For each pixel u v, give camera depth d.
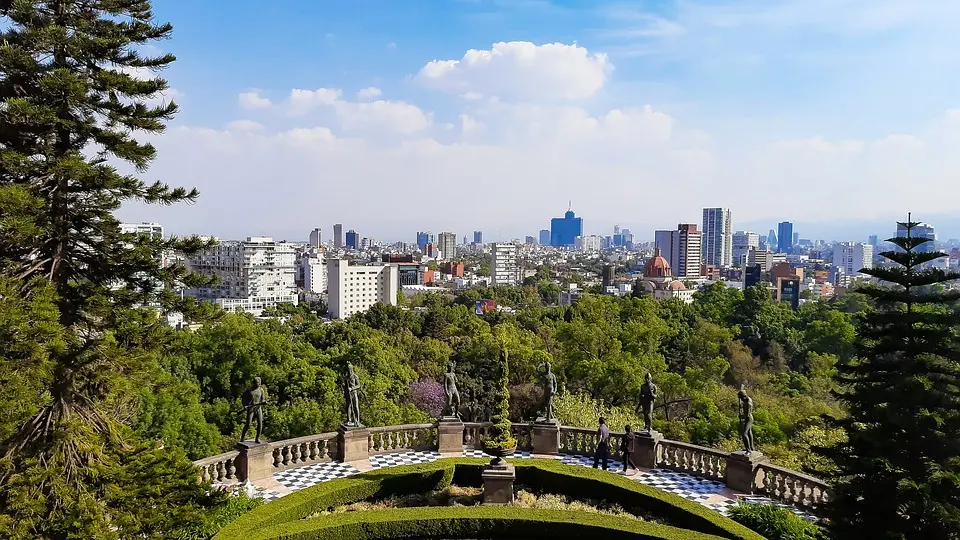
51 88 15.34
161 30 17.69
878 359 16.45
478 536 19.20
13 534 13.79
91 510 14.73
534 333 80.19
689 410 52.56
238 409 44.84
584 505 21.95
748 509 20.28
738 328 77.25
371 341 56.16
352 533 18.50
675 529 18.23
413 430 28.81
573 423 37.94
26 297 15.03
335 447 26.64
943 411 15.23
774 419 45.22
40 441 15.41
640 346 56.56
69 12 16.47
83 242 16.91
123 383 15.92
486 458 25.17
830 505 16.55
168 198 18.11
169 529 16.11
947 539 14.48
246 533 17.55
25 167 15.37
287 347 50.69
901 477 15.09
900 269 16.52
